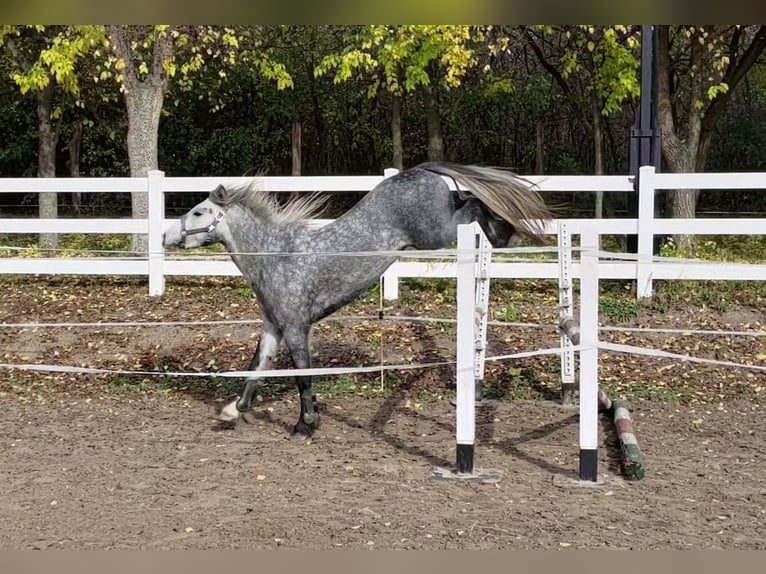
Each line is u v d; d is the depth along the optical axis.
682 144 12.32
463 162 19.38
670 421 7.09
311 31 18.30
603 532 4.68
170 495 5.33
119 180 10.40
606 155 18.88
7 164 20.08
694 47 12.58
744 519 4.89
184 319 9.78
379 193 6.44
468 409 5.60
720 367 8.45
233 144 19.50
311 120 19.39
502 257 10.19
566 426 6.97
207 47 13.13
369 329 9.37
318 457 6.15
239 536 4.63
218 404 7.79
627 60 11.91
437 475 5.67
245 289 10.60
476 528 4.73
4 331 9.61
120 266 10.39
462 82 18.22
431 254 5.84
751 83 18.81
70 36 11.83
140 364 8.89
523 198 6.29
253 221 6.58
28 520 4.91
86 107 16.86
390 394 7.98
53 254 12.71
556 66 17.02
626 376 8.31
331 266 6.37
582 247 5.43
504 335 9.18
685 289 10.04
